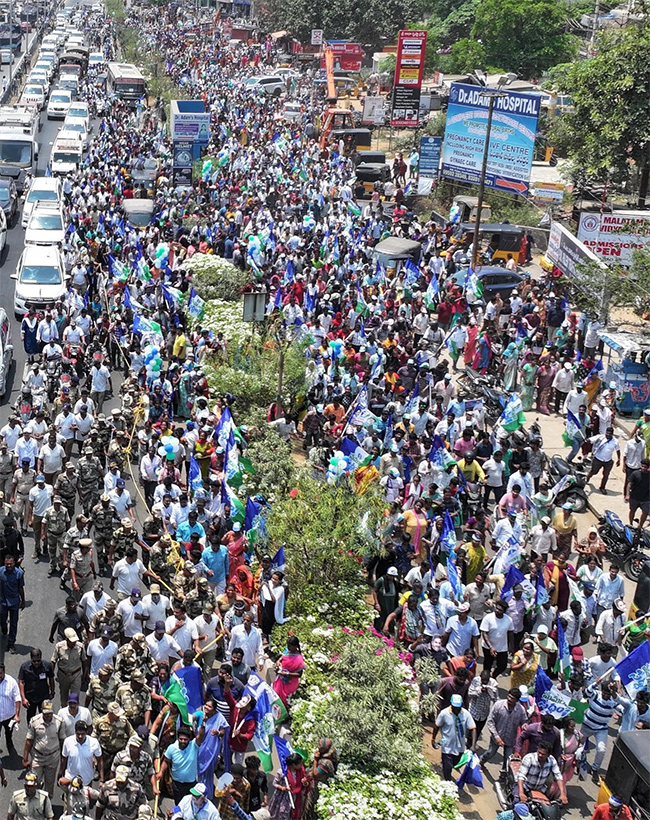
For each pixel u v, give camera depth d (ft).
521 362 169.78
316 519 105.19
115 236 215.51
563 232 220.43
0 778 78.43
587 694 87.71
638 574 121.80
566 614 97.81
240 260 216.54
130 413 135.03
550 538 112.98
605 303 189.47
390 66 499.10
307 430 142.31
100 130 354.13
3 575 94.02
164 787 76.38
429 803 77.66
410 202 310.65
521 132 270.26
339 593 102.83
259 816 71.97
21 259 197.77
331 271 205.67
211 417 131.54
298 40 597.93
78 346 159.74
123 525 98.99
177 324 171.12
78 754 73.41
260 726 77.66
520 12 462.60
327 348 159.84
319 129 386.52
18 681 84.38
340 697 84.48
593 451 143.02
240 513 108.78
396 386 150.51
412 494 115.96
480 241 257.96
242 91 456.04
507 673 100.78
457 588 96.99
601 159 274.57
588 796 86.74
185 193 267.18
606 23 439.63
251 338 159.22
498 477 126.82
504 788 82.89
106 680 78.48
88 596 89.81
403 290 195.72
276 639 95.61
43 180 262.88
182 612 87.92
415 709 85.97
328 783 78.07
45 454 119.03
